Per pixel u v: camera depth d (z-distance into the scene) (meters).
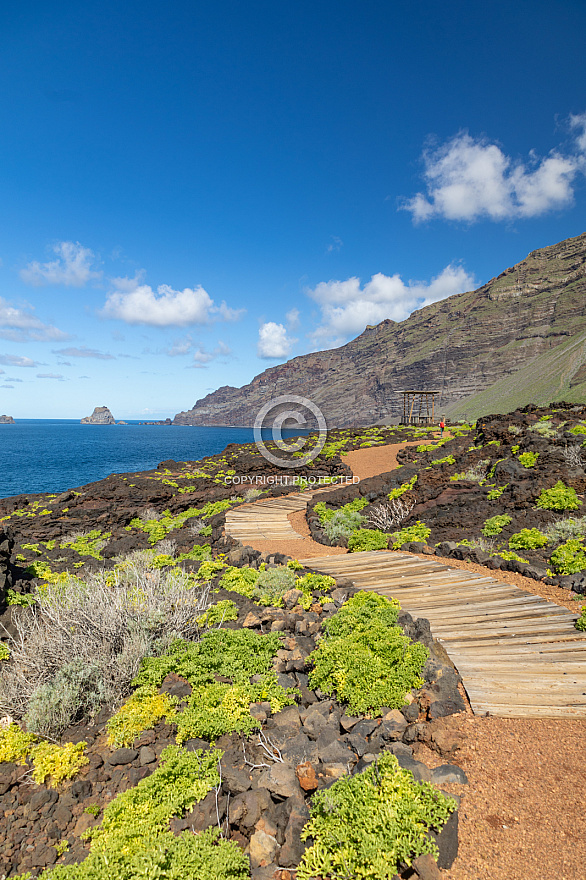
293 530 16.72
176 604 8.37
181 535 18.72
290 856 3.84
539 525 12.42
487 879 3.43
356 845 3.70
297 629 7.75
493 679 5.66
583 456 16.48
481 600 8.20
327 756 4.72
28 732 5.55
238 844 4.12
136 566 12.16
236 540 14.80
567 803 3.98
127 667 6.55
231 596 9.77
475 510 14.88
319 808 4.07
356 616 7.43
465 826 3.86
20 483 53.97
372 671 5.92
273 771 4.63
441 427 38.69
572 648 6.29
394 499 17.56
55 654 6.56
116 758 5.15
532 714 5.05
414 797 3.98
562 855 3.53
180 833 4.26
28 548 16.08
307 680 6.50
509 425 24.34
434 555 11.73
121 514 23.05
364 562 11.20
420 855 3.55
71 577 11.23
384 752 4.48
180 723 5.48
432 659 6.05
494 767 4.44
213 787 4.71
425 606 8.01
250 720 5.52
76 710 5.88
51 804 4.65
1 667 6.78
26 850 4.18
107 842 4.09
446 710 5.23
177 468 36.81
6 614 8.43
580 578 8.62
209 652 7.03
